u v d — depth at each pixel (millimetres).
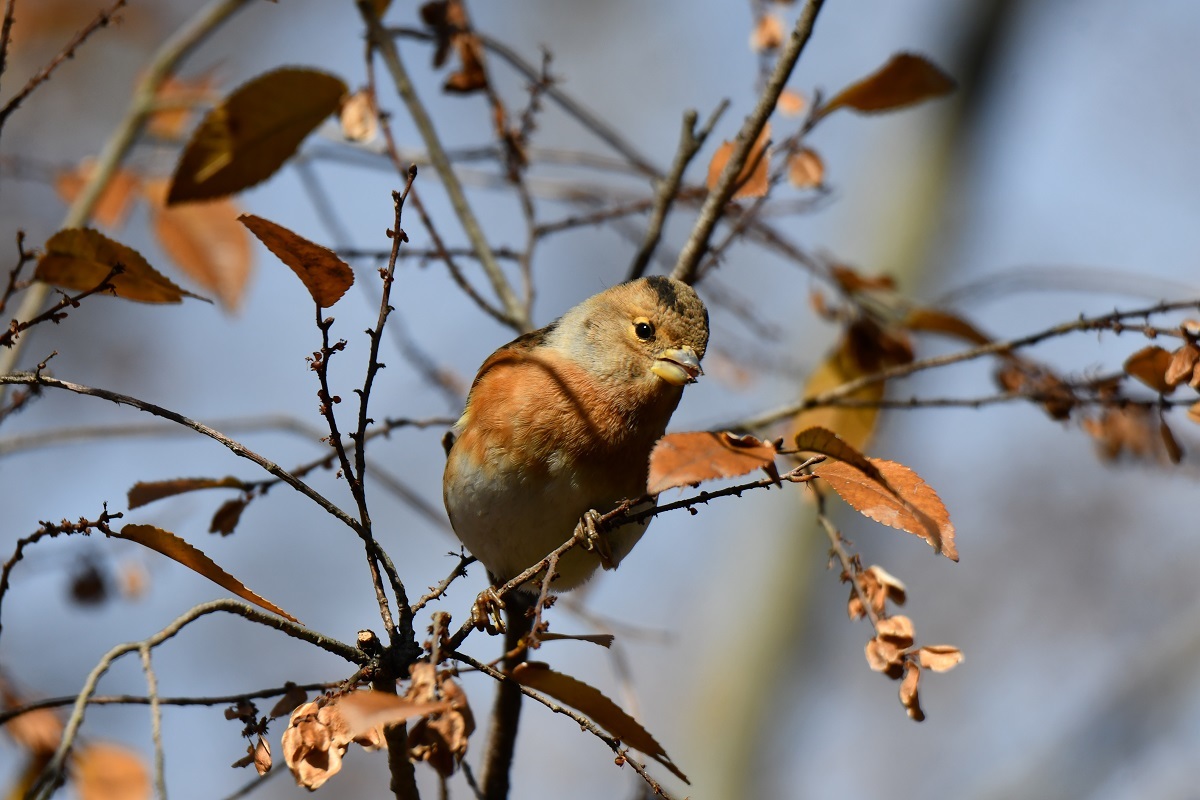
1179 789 18719
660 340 8633
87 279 7102
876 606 6578
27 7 18000
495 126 10312
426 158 10711
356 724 5016
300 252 5859
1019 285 10453
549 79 10164
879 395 9852
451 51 10367
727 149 9219
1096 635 20578
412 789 6453
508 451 8406
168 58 11133
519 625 8828
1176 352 7484
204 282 11328
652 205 10102
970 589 21234
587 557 8789
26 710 6051
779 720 19328
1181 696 19438
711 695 19469
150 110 11000
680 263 9023
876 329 9977
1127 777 19094
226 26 19844
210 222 11281
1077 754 19500
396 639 6207
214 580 6312
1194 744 19141
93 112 18562
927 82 8930
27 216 18062
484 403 8578
